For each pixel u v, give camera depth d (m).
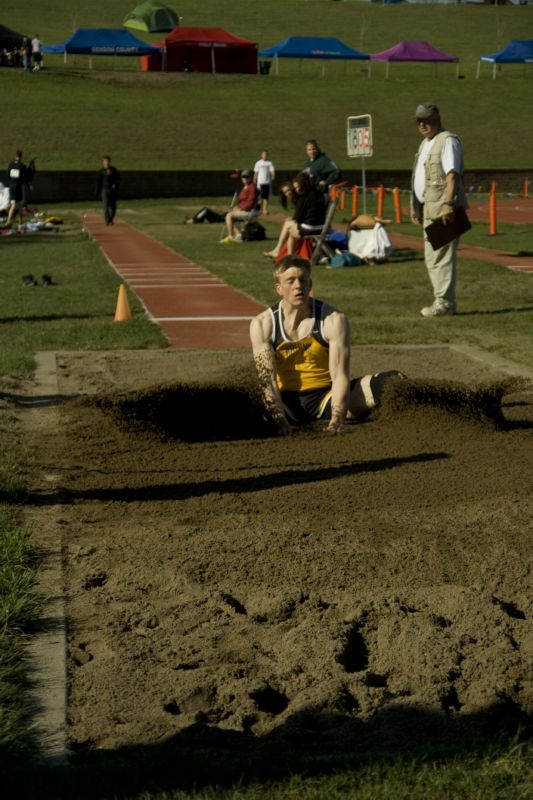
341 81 69.50
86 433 7.04
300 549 4.73
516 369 9.12
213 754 2.96
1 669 3.54
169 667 3.64
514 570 4.48
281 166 48.16
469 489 5.60
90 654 3.78
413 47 71.12
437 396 7.29
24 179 30.44
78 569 4.58
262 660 3.68
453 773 2.78
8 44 71.44
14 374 8.84
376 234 18.45
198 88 64.44
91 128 53.06
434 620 3.95
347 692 3.43
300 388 7.32
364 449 6.56
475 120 60.25
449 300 12.24
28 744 3.10
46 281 16.09
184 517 5.25
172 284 16.12
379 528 5.01
